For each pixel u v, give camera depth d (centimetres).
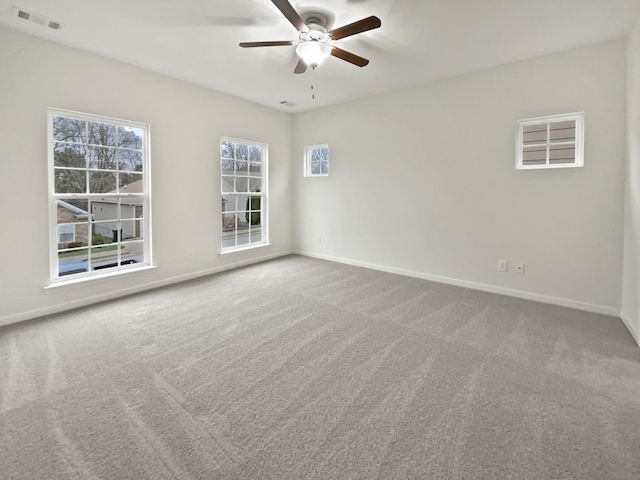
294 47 309
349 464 136
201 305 329
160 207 391
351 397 182
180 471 132
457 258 400
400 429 157
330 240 536
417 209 430
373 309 319
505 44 300
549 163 336
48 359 222
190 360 222
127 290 364
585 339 254
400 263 454
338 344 246
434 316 302
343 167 506
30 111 287
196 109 419
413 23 265
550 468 134
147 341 250
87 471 132
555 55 318
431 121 407
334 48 263
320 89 433
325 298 352
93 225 339
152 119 374
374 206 475
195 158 424
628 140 278
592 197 308
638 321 245
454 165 393
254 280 423
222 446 146
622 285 294
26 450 143
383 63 344
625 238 286
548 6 240
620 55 287
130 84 352
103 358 224
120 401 177
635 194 258
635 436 152
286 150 564
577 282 321
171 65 353
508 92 348
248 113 489
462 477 130
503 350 237
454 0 233
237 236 502
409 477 130
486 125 366
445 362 220
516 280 357
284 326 279
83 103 317
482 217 376
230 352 233
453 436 152
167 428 157
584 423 161
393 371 209
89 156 331
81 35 286
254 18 260
